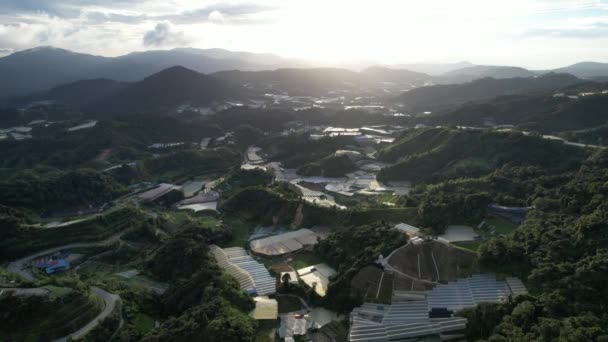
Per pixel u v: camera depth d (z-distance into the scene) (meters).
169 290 126.62
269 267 143.50
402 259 125.06
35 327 100.06
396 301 113.38
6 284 113.44
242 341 98.25
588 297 96.06
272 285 129.75
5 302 102.44
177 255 143.88
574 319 86.44
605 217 117.19
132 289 125.06
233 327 100.00
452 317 106.38
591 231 114.50
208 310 106.56
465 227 150.00
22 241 153.88
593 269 99.94
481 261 120.81
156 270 143.12
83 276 139.38
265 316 112.06
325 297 122.06
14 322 100.25
